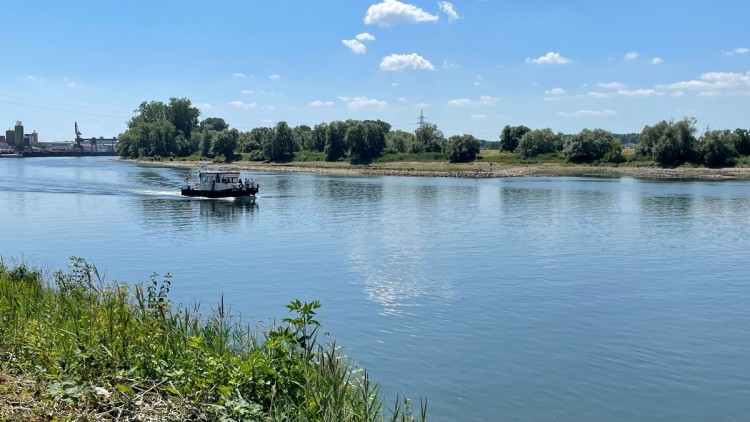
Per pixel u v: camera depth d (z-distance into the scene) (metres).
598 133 171.50
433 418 15.19
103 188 96.44
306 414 10.15
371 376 17.98
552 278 32.69
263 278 32.41
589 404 16.42
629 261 37.84
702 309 26.61
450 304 26.94
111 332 12.24
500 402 16.39
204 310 25.27
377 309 26.00
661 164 155.50
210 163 188.75
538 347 21.11
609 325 23.94
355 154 187.12
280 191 96.00
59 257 38.47
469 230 51.78
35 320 13.36
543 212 66.00
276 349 11.59
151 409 9.40
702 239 47.28
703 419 15.71
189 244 44.19
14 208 67.31
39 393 9.48
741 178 128.62
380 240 46.09
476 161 176.50
